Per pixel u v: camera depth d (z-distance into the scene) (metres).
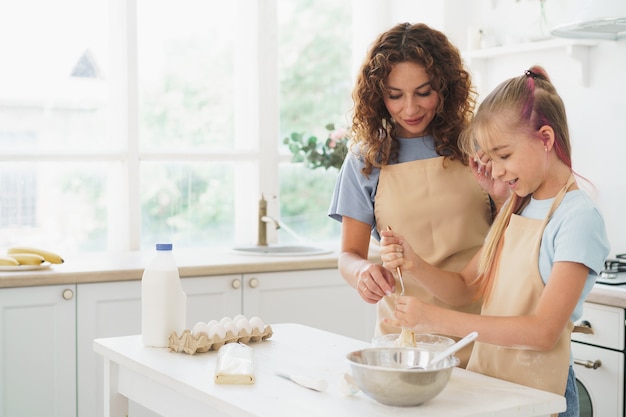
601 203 3.39
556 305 1.64
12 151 3.66
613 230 3.35
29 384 3.07
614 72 3.31
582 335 2.80
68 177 3.78
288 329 2.27
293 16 4.30
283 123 4.30
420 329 1.74
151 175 3.96
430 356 1.67
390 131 2.27
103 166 3.86
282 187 4.29
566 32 3.18
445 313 1.71
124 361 1.96
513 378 1.78
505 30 3.84
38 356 3.07
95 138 3.86
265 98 4.16
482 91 3.89
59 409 3.12
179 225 4.05
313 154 3.99
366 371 1.53
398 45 2.13
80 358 3.14
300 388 1.68
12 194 3.66
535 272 1.75
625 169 3.29
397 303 1.74
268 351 2.01
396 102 2.15
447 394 1.64
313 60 4.36
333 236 4.44
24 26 3.69
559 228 1.71
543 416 1.63
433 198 2.24
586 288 1.70
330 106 4.42
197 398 1.68
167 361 1.91
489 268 1.92
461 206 2.24
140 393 1.95
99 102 3.86
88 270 3.15
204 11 4.08
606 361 2.73
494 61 3.86
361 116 2.23
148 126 3.97
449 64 2.17
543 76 1.78
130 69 3.84
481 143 1.77
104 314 3.18
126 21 3.82
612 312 2.71
